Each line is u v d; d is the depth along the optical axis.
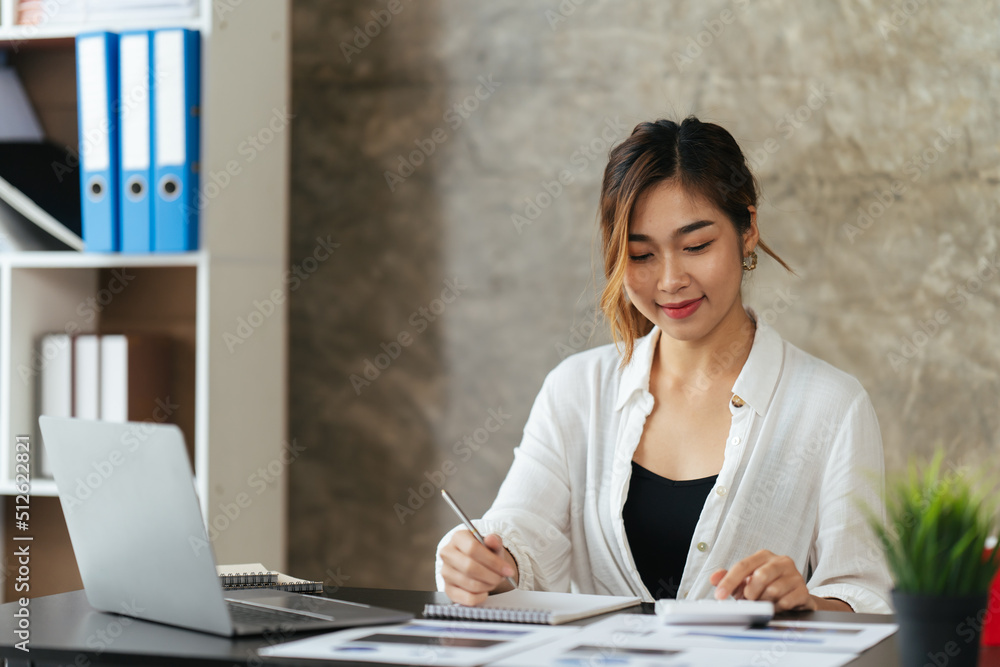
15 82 2.37
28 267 2.17
